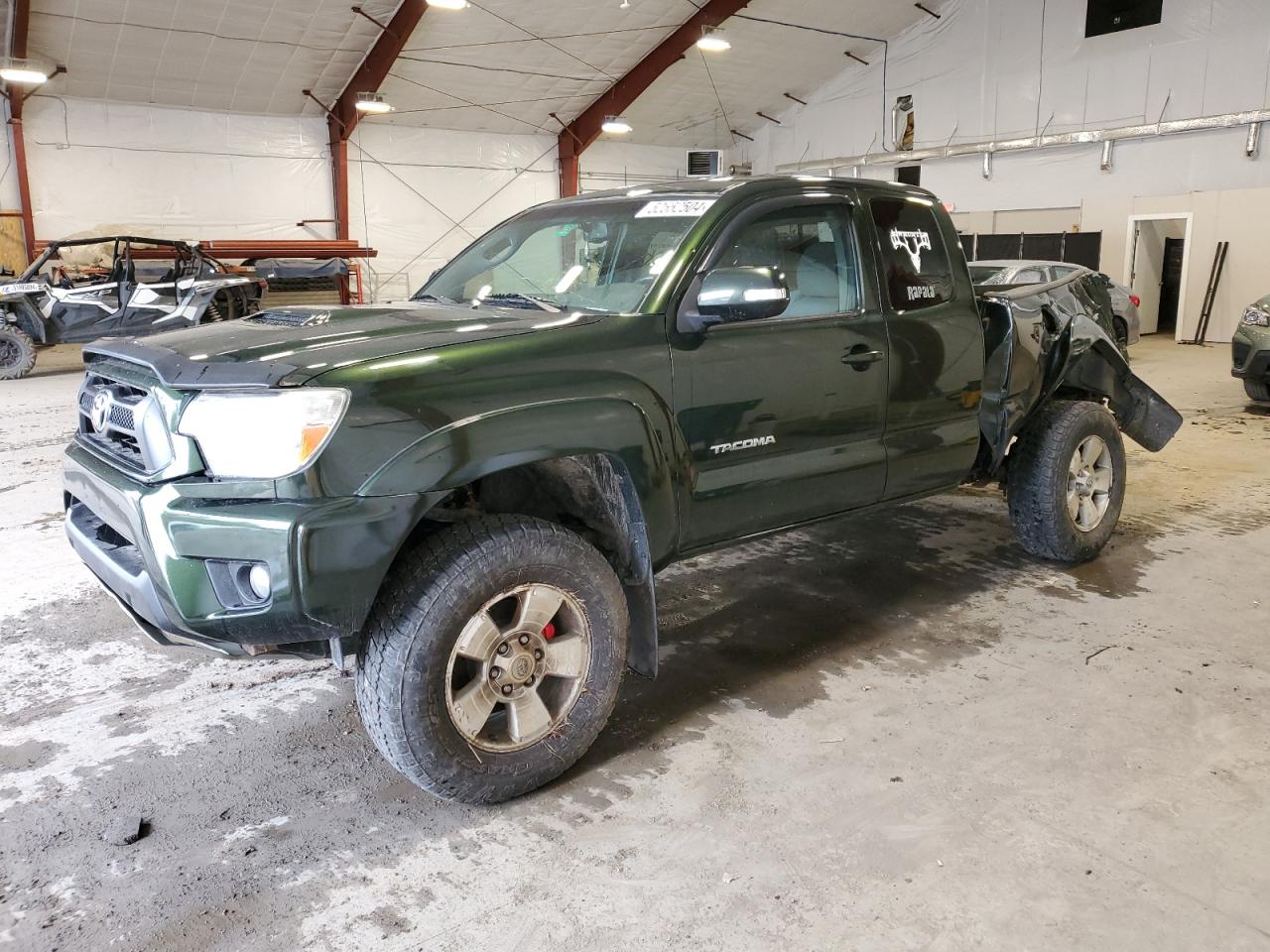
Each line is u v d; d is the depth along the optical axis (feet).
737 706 9.57
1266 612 11.89
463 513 8.02
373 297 63.87
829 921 6.41
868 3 59.62
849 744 8.77
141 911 6.57
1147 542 14.85
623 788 8.10
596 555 8.02
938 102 63.46
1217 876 6.81
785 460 9.62
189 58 50.93
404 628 7.09
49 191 51.93
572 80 61.72
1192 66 51.16
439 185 65.10
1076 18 55.62
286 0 47.24
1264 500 17.34
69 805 7.89
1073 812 7.62
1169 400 29.27
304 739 9.05
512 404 7.44
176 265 39.34
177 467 6.92
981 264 30.73
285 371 6.81
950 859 7.06
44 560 14.23
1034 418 13.15
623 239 9.57
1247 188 47.52
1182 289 49.14
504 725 8.20
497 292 10.33
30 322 35.88
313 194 60.44
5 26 44.88
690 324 8.58
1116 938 6.19
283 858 7.19
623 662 8.34
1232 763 8.34
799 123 73.31
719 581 13.29
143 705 9.73
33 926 6.41
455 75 58.08
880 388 10.37
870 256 10.40
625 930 6.36
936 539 15.11
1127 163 54.44
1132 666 10.35
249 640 6.82
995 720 9.18
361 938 6.31
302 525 6.47
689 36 57.52
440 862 7.14
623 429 8.00
